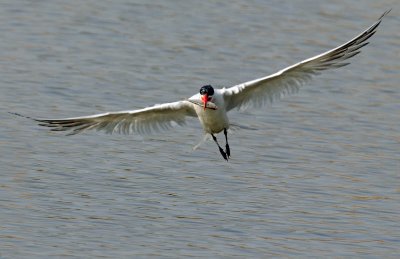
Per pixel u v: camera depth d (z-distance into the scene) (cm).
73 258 1387
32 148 1830
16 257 1384
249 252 1423
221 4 2955
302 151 1909
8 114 2012
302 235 1496
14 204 1568
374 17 2902
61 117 2027
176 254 1408
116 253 1407
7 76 2262
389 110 2194
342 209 1611
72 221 1512
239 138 1958
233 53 2539
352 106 2205
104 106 2122
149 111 1262
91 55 2461
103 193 1634
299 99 2227
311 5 2992
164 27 2714
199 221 1532
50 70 2328
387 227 1541
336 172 1798
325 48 2628
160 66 2406
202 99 1238
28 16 2759
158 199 1617
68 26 2688
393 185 1739
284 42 2656
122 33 2648
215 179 1731
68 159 1784
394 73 2462
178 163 1798
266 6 2958
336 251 1442
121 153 1828
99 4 2891
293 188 1703
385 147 1955
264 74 2403
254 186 1702
